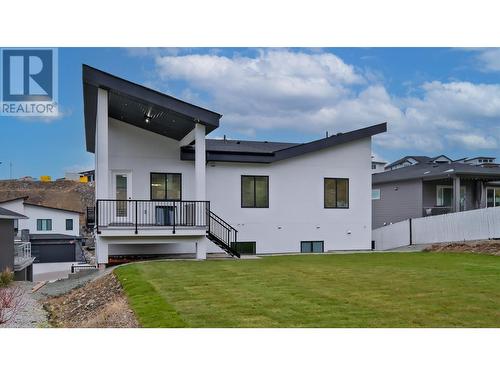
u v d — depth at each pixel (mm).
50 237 38875
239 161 20109
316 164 21484
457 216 21141
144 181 19156
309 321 7562
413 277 11555
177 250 19062
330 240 21547
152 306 8727
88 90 16312
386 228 25266
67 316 10477
